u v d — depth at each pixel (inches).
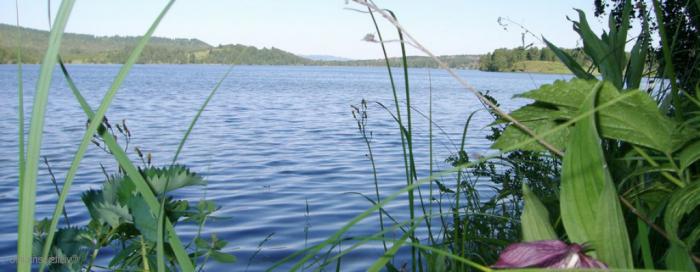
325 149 662.5
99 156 532.4
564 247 34.4
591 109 38.1
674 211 46.8
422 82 3531.0
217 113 1254.3
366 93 2358.5
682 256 41.1
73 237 55.1
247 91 2409.0
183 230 279.7
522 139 55.6
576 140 38.0
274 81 3959.2
